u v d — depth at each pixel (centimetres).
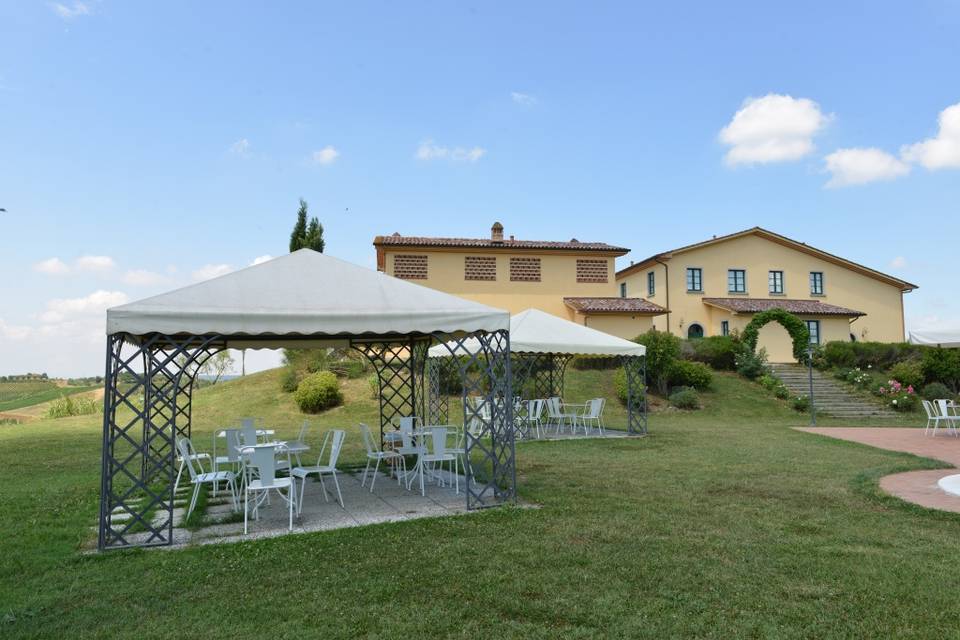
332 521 706
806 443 1384
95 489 942
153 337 676
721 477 950
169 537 619
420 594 457
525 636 387
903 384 2394
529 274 2875
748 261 3353
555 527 650
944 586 468
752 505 755
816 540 596
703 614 418
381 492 887
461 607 432
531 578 489
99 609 438
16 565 549
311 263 793
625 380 2202
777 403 2250
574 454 1218
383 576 498
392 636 388
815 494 823
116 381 631
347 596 455
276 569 522
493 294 2823
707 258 3288
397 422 1288
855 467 1042
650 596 451
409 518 708
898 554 551
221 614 425
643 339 2323
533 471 1018
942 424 1900
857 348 2686
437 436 878
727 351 2583
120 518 751
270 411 2156
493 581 483
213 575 510
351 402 2189
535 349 1437
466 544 588
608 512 718
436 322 744
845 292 3494
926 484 888
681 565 520
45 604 449
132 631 399
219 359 3281
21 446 1480
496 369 828
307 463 1191
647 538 604
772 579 485
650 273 3344
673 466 1059
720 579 485
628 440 1443
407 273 2756
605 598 446
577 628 397
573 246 2939
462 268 2803
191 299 659
